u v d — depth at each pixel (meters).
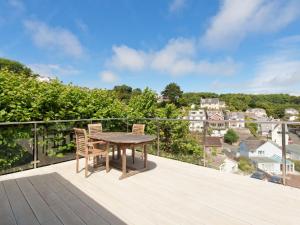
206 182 3.41
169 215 2.38
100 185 3.29
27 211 2.45
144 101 7.64
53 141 4.70
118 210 2.48
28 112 4.36
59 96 4.94
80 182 3.41
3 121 3.96
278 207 2.56
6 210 2.47
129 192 3.01
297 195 2.90
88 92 5.95
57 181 3.46
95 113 5.71
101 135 4.23
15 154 4.07
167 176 3.72
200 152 4.51
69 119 5.08
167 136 5.37
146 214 2.39
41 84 4.92
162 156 5.39
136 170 3.95
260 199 2.78
